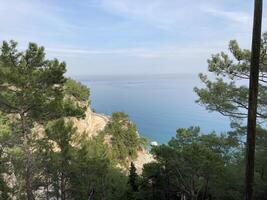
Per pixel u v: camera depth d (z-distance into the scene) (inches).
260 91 630.5
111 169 1187.9
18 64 669.9
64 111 690.2
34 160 745.0
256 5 338.6
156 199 1311.5
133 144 3240.7
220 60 611.5
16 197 757.3
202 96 656.4
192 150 1003.9
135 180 1396.4
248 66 597.9
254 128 350.3
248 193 354.0
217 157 987.9
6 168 735.1
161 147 1144.2
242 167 1008.2
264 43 569.0
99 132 2999.5
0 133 702.5
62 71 677.9
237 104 652.1
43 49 677.9
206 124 5364.2
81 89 2391.7
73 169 852.6
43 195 877.2
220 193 1071.0
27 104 651.5
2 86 646.5
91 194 946.7
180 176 1145.4
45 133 784.9
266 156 866.1
